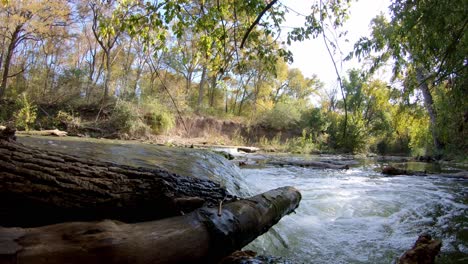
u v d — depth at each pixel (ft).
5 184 6.34
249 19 12.10
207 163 19.20
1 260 4.52
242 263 7.64
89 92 66.95
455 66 19.20
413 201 19.15
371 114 92.22
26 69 74.59
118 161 14.02
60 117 56.44
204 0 11.71
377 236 12.41
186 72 89.10
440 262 9.48
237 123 84.33
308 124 91.09
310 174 32.30
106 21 11.54
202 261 6.67
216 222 7.11
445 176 31.99
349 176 31.78
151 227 6.32
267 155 56.13
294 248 10.93
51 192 6.86
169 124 63.82
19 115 48.55
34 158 7.08
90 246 5.23
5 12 58.49
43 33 65.21
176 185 9.05
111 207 7.64
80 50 91.71
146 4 11.02
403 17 17.60
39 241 5.04
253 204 8.80
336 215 15.56
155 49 11.63
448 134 31.76
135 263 5.54
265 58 13.17
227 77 13.07
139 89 67.62
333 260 9.86
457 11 15.33
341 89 9.67
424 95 32.78
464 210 17.10
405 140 85.92
